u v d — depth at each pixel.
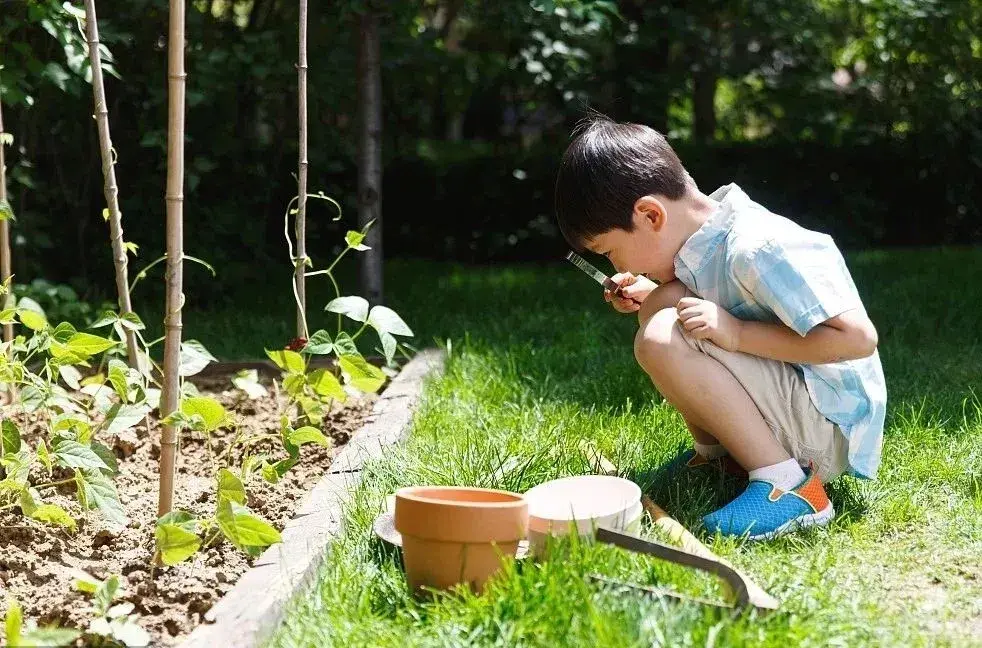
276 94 6.48
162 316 5.63
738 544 2.37
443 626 1.86
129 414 2.44
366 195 5.66
